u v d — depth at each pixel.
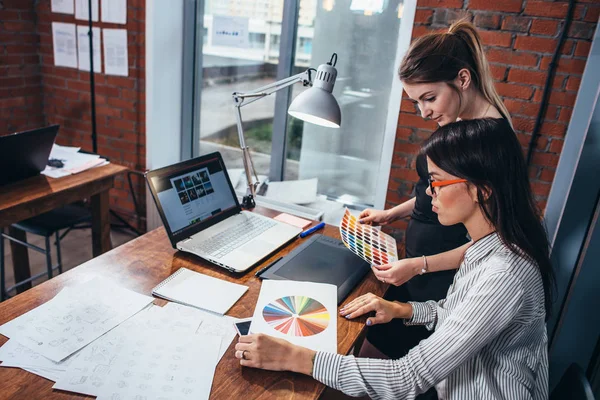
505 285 0.94
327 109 1.54
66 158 2.42
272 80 2.85
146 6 2.75
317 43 2.64
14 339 1.09
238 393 1.00
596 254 1.89
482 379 1.01
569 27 1.92
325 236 1.74
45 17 3.13
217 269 1.47
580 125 1.96
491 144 0.96
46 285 1.32
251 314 1.26
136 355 1.07
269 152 3.02
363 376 1.01
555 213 2.10
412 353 1.00
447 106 1.35
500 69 2.07
